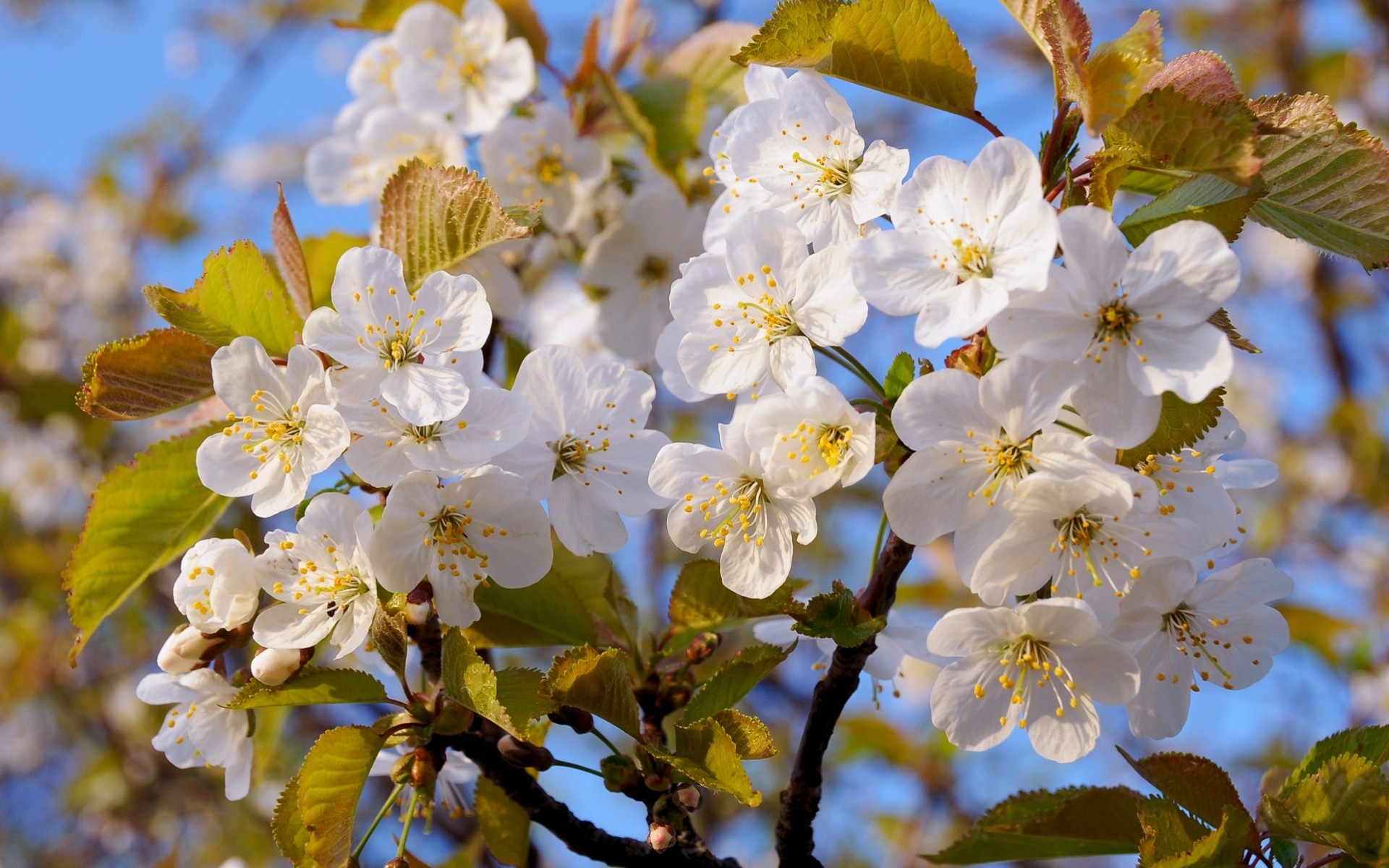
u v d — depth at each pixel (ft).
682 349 1.67
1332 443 3.64
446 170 1.71
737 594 1.69
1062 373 1.57
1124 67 1.57
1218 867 1.61
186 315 1.71
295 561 1.65
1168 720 1.66
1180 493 1.63
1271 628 1.65
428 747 1.68
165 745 1.75
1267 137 1.66
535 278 2.19
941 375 1.58
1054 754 1.62
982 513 1.60
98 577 1.75
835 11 1.67
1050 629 1.60
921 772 2.83
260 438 1.65
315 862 1.63
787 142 1.72
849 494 3.26
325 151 2.10
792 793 1.72
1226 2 3.85
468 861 1.85
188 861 3.30
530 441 1.69
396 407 1.64
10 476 3.68
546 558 1.66
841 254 1.65
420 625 1.69
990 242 1.58
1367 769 1.61
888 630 1.76
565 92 2.11
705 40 2.10
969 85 1.67
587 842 1.72
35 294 4.09
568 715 1.67
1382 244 1.67
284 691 1.64
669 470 1.66
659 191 2.07
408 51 2.08
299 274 1.75
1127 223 1.65
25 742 4.24
